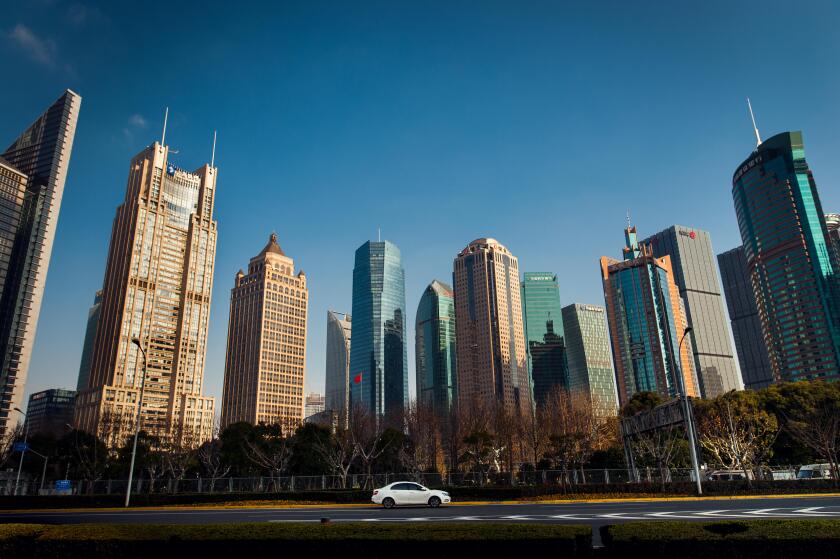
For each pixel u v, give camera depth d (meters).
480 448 79.19
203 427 197.38
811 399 75.38
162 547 16.20
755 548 14.05
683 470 65.62
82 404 199.00
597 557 15.50
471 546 15.23
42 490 75.69
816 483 44.94
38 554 16.31
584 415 78.62
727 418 66.31
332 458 74.56
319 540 15.91
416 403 98.19
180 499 46.78
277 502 45.59
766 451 65.81
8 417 187.75
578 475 59.91
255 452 80.50
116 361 196.00
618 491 45.22
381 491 39.88
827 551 13.77
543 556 15.01
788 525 15.35
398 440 82.94
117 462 89.44
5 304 192.62
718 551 14.19
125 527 17.67
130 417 190.50
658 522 16.83
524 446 89.62
